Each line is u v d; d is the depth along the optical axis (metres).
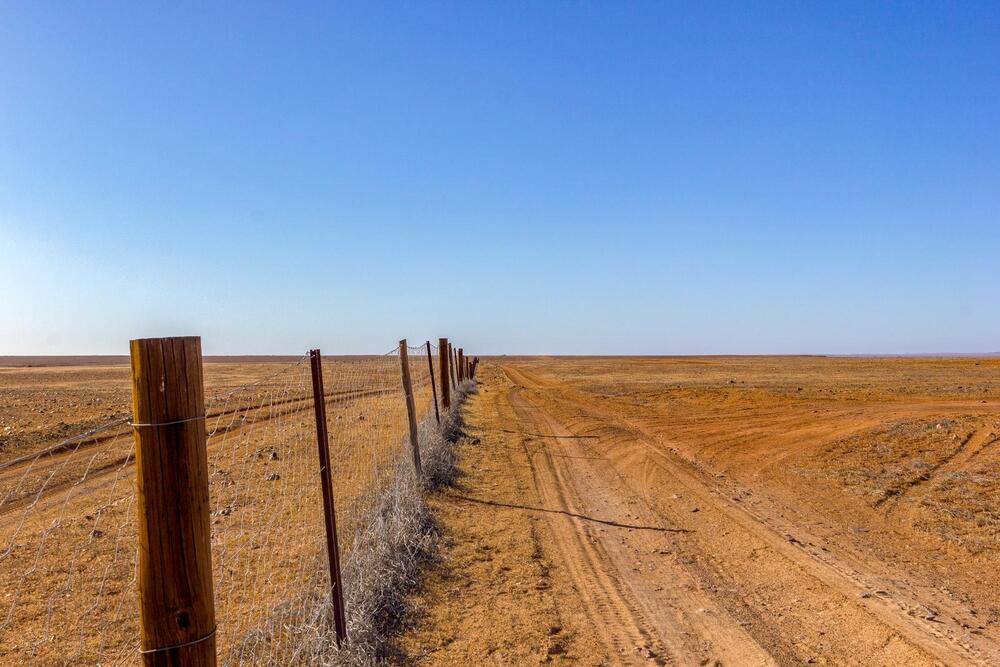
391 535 7.86
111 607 6.14
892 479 13.06
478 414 24.39
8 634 5.57
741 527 10.04
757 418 23.67
